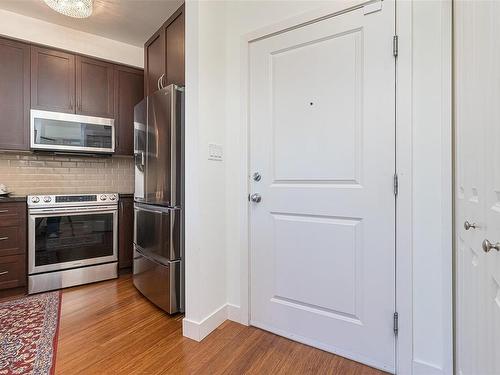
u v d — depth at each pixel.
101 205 2.87
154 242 2.18
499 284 0.70
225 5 1.96
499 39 0.70
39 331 1.85
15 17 2.67
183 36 2.18
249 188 1.90
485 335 0.83
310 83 1.66
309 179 1.67
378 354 1.46
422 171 1.34
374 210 1.47
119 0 2.49
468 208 1.04
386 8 1.41
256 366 1.49
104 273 2.87
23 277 2.50
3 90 2.60
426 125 1.33
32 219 2.51
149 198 2.26
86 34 3.04
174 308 2.05
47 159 3.08
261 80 1.84
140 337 1.77
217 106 1.90
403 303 1.39
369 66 1.47
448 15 1.27
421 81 1.34
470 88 1.00
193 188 1.78
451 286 1.28
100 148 3.07
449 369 1.28
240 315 1.95
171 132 1.98
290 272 1.75
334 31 1.57
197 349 1.64
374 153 1.46
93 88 3.06
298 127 1.71
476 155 0.92
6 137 2.61
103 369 1.46
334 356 1.58
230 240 1.99
